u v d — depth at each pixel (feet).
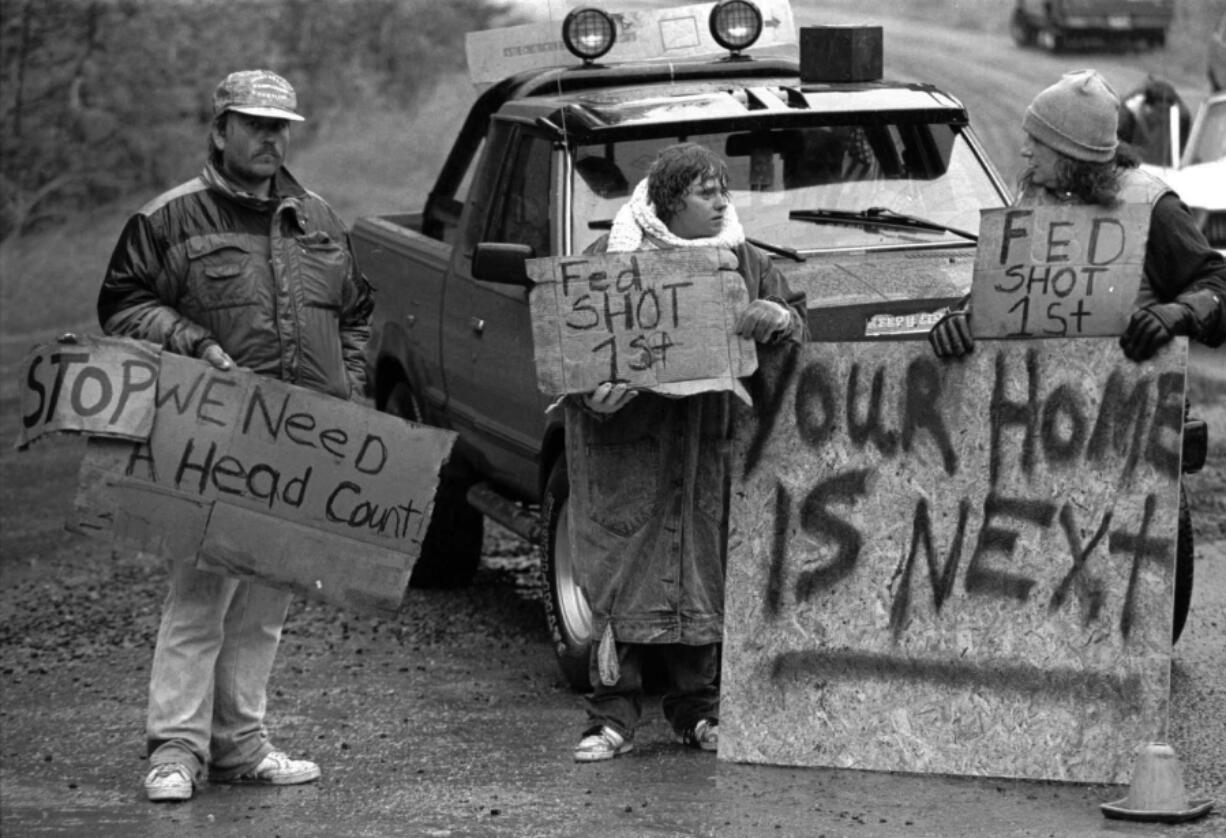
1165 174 60.59
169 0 98.17
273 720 29.63
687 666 25.93
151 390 23.88
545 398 30.91
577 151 31.68
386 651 34.37
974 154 32.81
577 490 25.18
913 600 24.21
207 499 24.08
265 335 24.30
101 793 25.59
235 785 25.57
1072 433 23.65
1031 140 23.67
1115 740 23.43
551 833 22.53
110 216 89.20
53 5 95.66
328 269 24.76
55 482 54.24
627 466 24.88
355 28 100.94
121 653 35.76
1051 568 23.71
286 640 35.53
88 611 39.75
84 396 23.75
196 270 24.13
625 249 24.43
